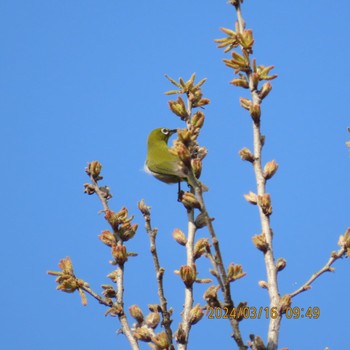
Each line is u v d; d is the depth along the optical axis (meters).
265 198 11.27
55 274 11.40
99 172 12.94
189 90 13.24
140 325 11.31
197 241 11.62
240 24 12.46
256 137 11.73
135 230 12.16
